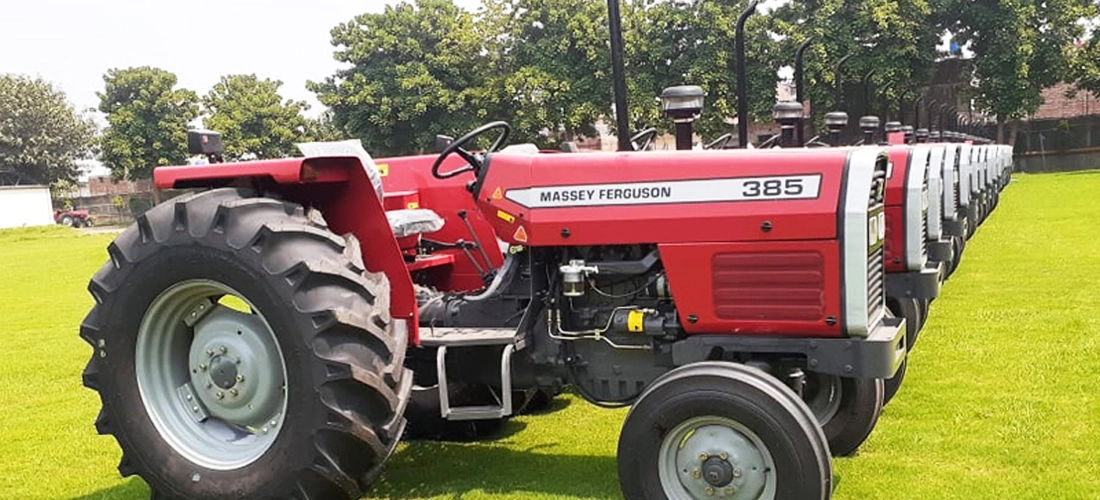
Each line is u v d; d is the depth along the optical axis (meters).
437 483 3.97
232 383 3.45
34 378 6.72
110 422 3.53
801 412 2.97
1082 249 10.58
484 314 3.92
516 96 29.61
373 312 3.23
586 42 27.84
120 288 3.46
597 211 3.48
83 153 52.78
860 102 26.22
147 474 3.48
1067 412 4.46
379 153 31.80
